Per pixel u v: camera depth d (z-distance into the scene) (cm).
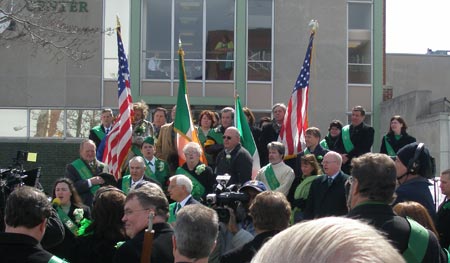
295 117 1027
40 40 1450
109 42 2130
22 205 356
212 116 1047
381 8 2245
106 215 510
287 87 2205
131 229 438
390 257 113
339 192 693
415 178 486
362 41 2252
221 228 522
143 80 2166
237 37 2191
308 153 895
